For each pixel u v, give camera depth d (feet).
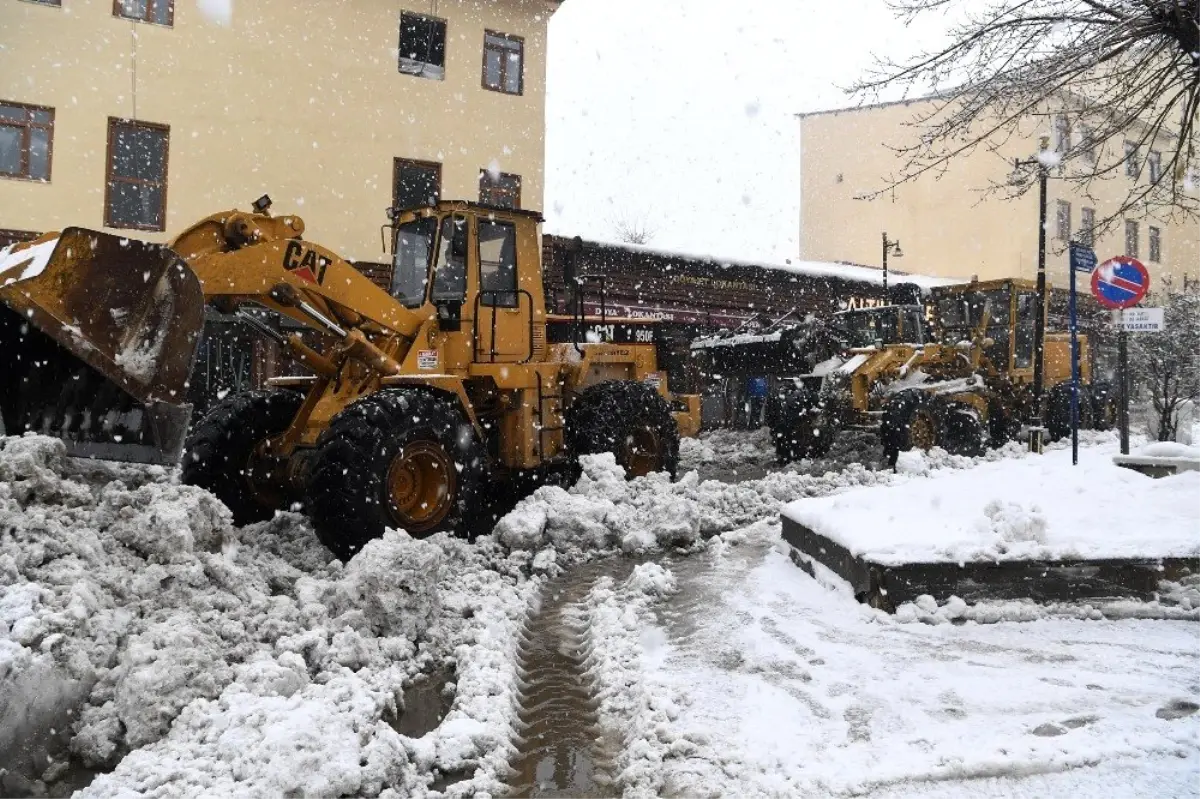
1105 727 11.30
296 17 52.26
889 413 41.37
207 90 49.83
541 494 23.98
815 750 11.07
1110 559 16.70
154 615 13.41
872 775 10.25
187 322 16.89
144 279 16.38
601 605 17.81
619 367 32.19
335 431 19.97
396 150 55.52
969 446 44.47
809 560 19.97
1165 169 22.63
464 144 57.82
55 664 11.46
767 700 12.76
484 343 24.89
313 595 15.75
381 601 15.35
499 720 12.39
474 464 22.29
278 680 12.18
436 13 56.90
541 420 25.57
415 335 23.47
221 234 21.18
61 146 46.32
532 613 18.42
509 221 25.71
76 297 15.65
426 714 13.16
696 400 38.42
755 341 47.67
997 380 49.34
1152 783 9.86
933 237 96.32
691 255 62.18
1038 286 44.57
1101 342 60.75
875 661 14.16
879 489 21.91
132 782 9.74
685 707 12.64
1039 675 13.33
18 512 13.41
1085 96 22.36
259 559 18.04
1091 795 9.66
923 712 12.10
